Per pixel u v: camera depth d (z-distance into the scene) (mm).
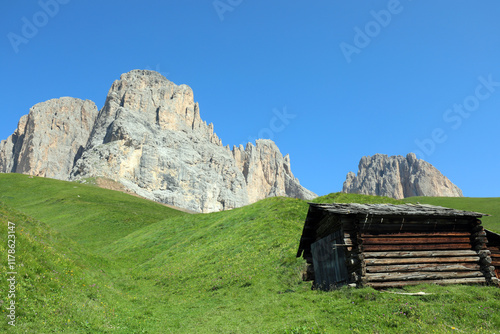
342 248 18016
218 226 46781
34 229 27453
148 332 16219
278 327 14359
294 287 22500
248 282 25047
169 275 32531
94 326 14891
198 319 18641
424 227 19031
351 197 52094
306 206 45375
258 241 34562
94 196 98250
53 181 114500
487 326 12180
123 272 35438
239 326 16016
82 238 59125
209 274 29797
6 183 104562
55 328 13227
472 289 16125
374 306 14312
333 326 13469
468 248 19344
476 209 72938
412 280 17188
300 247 23062
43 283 16438
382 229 18141
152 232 55531
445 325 12359
